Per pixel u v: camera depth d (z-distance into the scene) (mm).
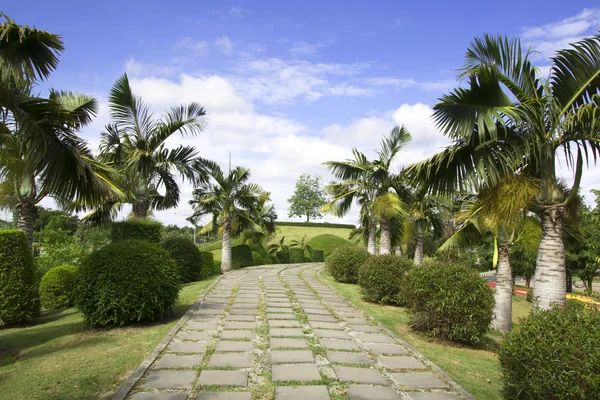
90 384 3992
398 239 16734
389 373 4695
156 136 12188
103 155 12062
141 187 12234
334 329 6734
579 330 3531
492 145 6695
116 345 5410
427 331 6906
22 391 3812
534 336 3771
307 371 4578
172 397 3738
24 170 6621
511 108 6020
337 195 15250
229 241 17516
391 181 13891
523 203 6527
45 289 9234
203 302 8641
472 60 6680
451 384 4418
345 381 4348
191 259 13289
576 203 7633
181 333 6039
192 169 13109
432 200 15078
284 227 51969
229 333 6113
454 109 6383
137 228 11570
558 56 6082
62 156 5969
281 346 5523
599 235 13398
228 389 3980
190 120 12172
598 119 5668
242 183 17844
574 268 20922
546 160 6320
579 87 6074
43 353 5156
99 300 6336
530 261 20812
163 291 6723
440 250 10242
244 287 11422
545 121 6223
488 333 8242
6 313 7133
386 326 7227
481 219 8688
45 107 5574
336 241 39125
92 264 6609
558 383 3393
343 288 12297
